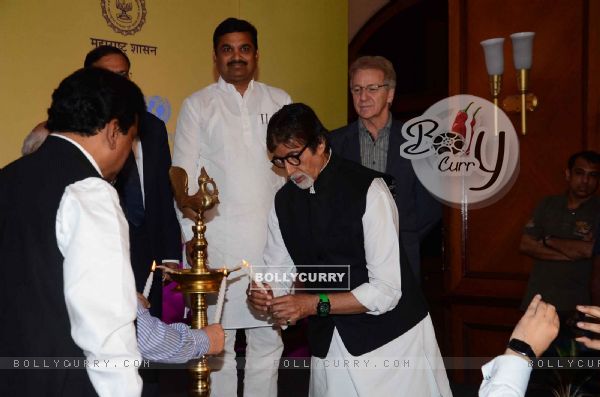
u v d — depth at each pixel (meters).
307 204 2.34
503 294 4.47
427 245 7.59
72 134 1.68
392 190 2.43
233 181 3.33
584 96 4.23
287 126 2.21
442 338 5.54
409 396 2.29
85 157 1.67
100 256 1.53
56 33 3.96
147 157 2.83
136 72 4.29
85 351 1.54
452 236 4.59
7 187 1.67
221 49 3.38
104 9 4.14
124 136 1.72
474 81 4.45
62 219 1.57
